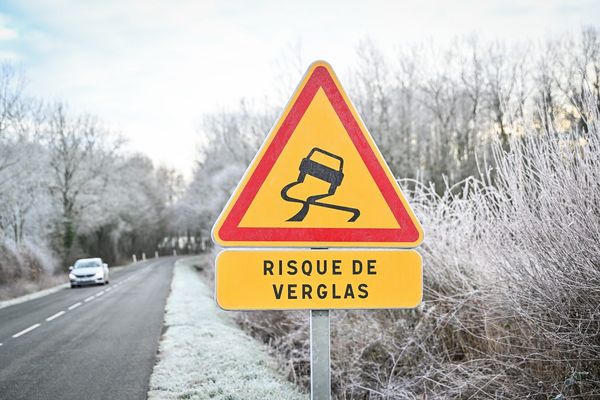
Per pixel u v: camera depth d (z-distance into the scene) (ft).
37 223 134.21
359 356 19.26
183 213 227.20
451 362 17.16
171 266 159.63
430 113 104.78
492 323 15.79
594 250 12.28
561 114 14.97
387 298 9.37
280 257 9.20
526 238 13.53
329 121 9.39
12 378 24.56
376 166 9.41
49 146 151.33
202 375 22.59
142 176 260.01
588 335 12.34
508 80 80.69
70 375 24.84
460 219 18.10
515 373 14.76
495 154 15.34
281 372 23.72
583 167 12.50
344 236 9.29
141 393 21.20
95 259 96.63
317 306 9.23
